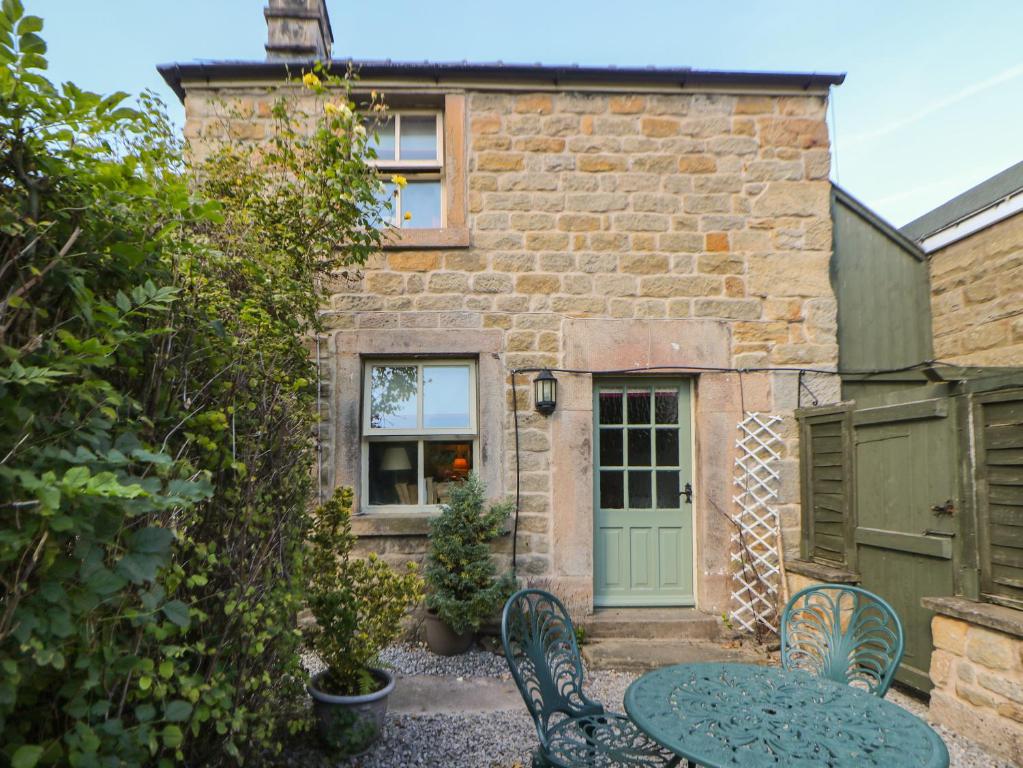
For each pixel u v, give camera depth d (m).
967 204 6.09
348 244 4.04
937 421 3.53
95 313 1.43
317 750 2.91
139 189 1.59
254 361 2.38
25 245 1.36
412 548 4.66
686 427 5.07
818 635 4.17
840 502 4.36
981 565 3.22
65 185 1.45
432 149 5.16
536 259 4.90
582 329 4.87
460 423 4.94
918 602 3.65
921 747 1.85
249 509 2.18
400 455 4.95
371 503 4.89
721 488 4.84
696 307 4.93
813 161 5.04
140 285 1.62
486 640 4.55
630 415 5.08
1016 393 3.06
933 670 3.39
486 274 4.88
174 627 1.64
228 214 3.03
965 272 4.93
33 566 1.21
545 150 4.96
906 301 5.24
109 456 1.28
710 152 5.02
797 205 5.02
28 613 1.19
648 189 4.97
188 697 1.78
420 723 3.32
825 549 4.52
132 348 1.65
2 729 1.20
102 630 1.46
